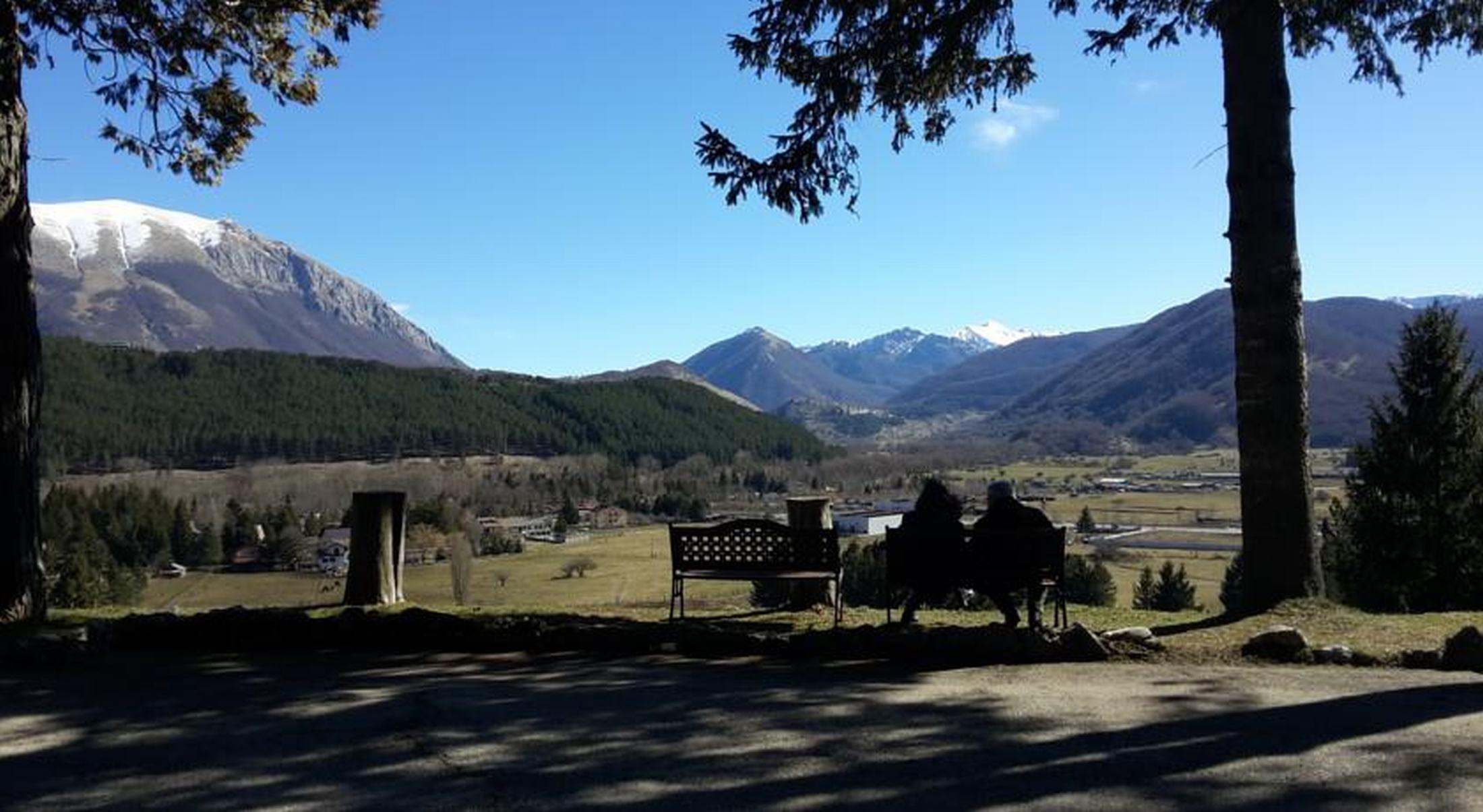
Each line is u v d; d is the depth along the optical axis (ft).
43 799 15.25
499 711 19.83
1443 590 63.82
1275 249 29.19
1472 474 63.52
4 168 28.32
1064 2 32.24
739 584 74.38
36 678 23.00
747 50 31.83
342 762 16.78
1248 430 29.58
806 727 18.52
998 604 26.91
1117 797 14.85
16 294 28.58
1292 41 34.42
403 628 26.55
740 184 32.01
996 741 17.58
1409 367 67.15
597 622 27.55
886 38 31.24
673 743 17.69
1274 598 29.07
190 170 37.11
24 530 28.58
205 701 20.77
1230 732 17.83
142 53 34.24
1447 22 32.27
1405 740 17.22
